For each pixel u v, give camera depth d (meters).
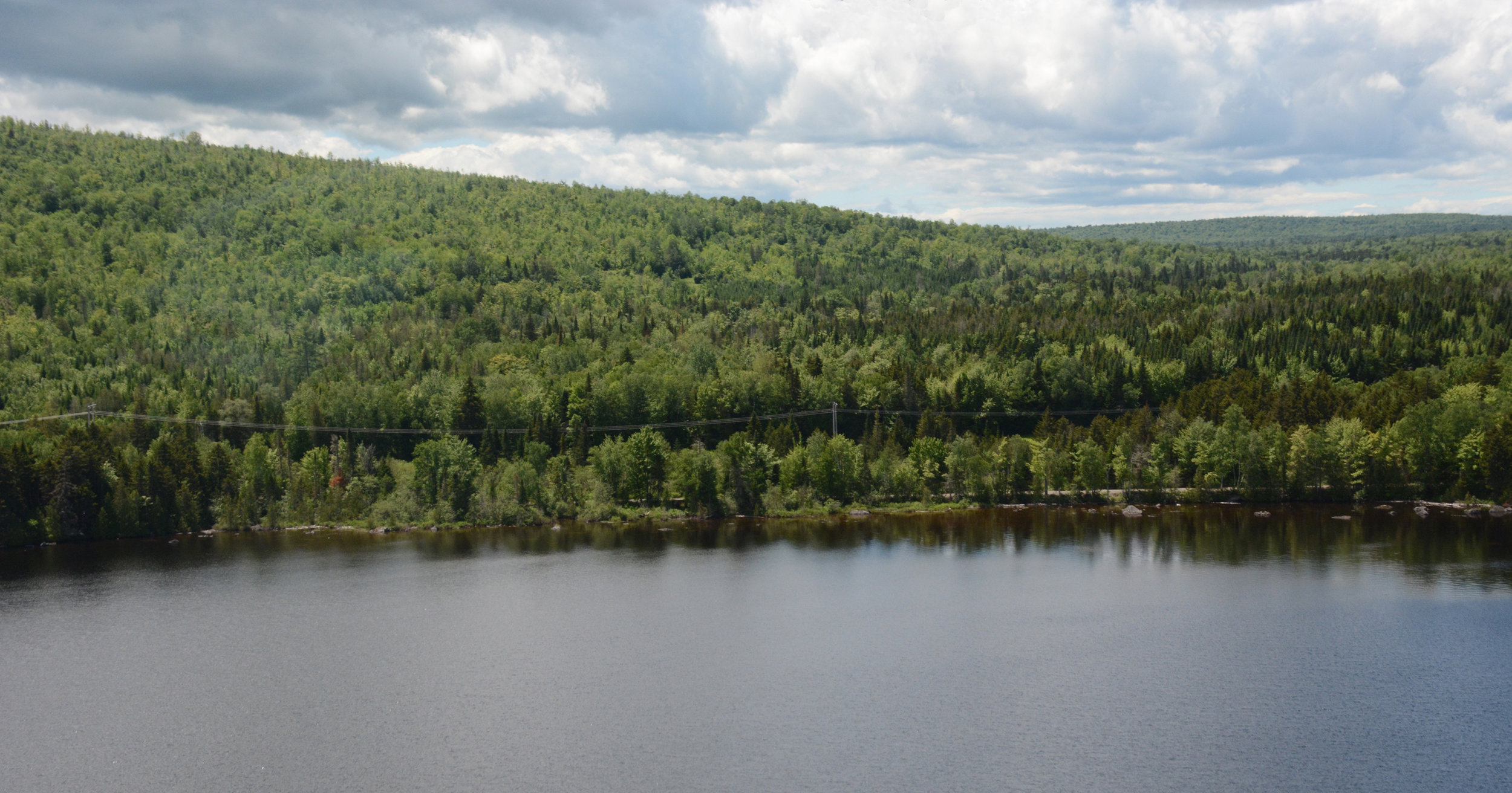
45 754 73.38
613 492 178.62
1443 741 70.94
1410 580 114.00
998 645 93.94
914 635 97.69
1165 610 104.81
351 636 100.94
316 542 156.75
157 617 109.44
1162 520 160.75
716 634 99.56
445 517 169.75
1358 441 167.25
